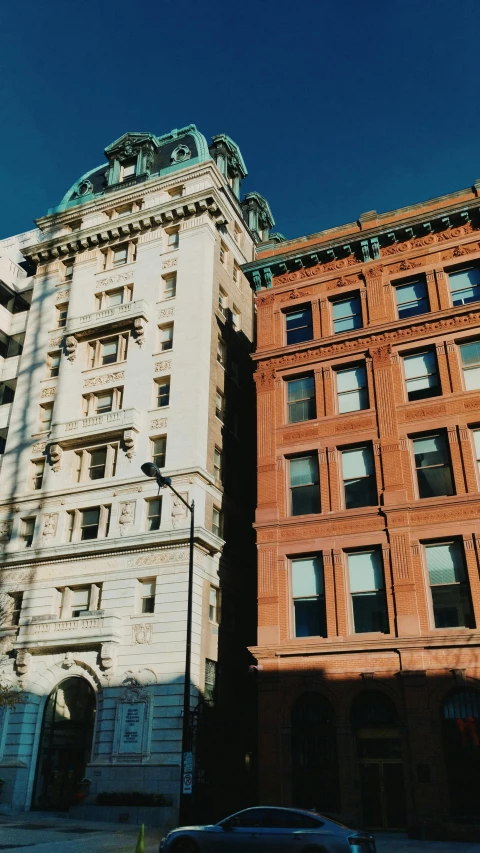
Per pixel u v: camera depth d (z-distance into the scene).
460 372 29.12
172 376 37.22
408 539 26.58
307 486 30.02
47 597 34.38
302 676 26.19
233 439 39.78
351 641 25.77
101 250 44.59
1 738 31.58
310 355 32.47
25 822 25.92
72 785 30.00
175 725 28.66
